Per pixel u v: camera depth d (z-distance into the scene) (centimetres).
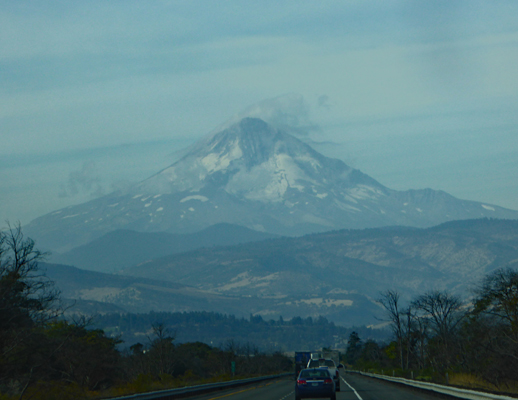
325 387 10856
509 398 7569
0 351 11194
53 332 16975
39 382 11906
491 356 14238
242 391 16238
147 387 15562
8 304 11350
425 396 12700
